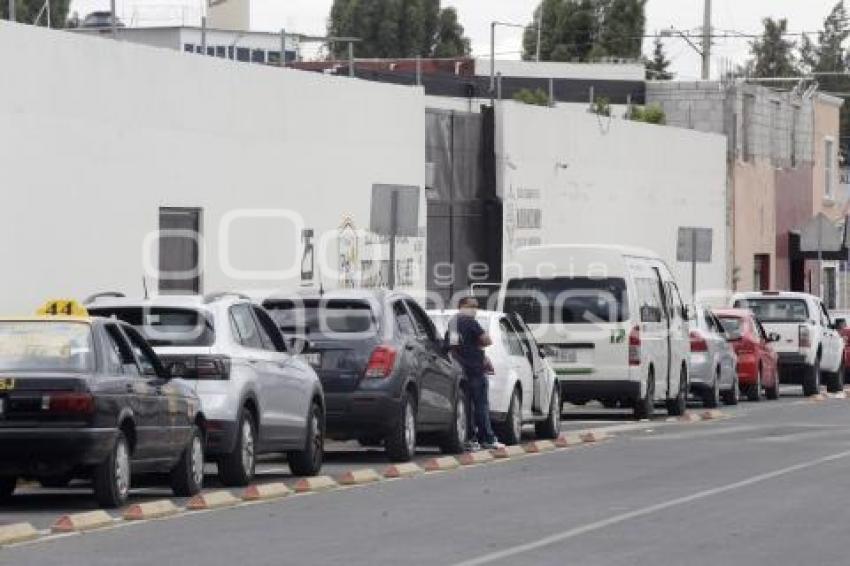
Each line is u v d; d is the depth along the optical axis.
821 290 133.25
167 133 67.38
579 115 103.31
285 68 75.19
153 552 32.28
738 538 34.47
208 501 40.19
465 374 56.50
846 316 113.00
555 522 37.19
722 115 136.38
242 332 44.78
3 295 58.31
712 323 86.19
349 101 80.06
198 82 69.25
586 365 71.44
